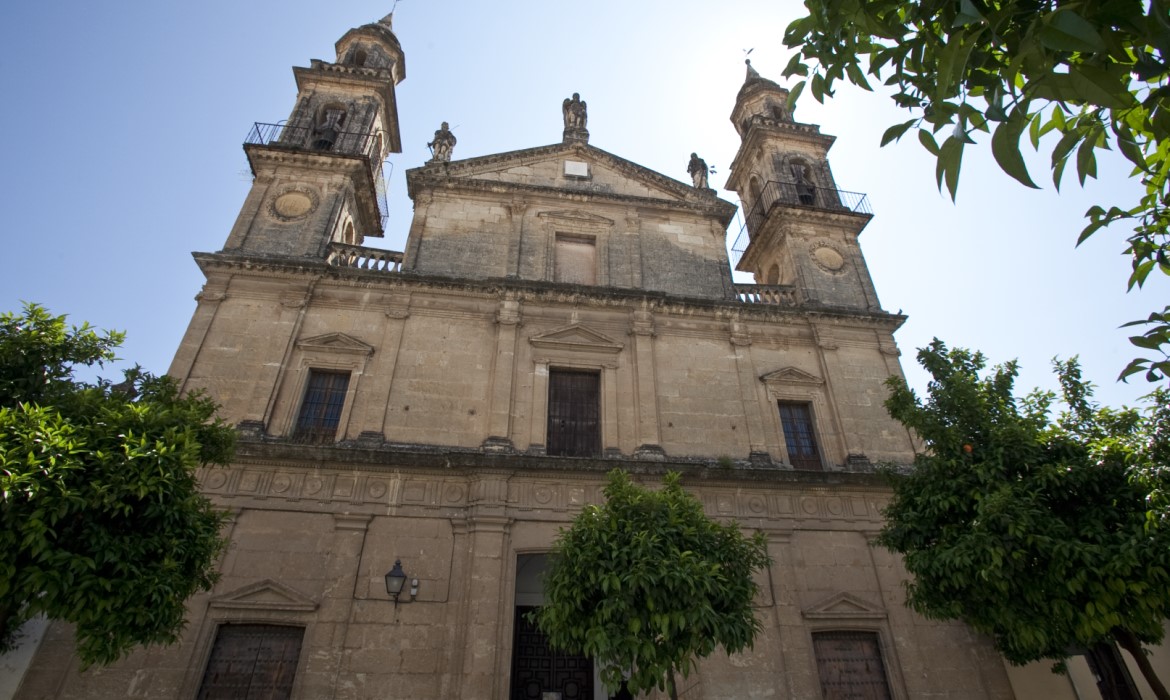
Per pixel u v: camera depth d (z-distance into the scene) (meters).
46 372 10.75
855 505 17.61
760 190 27.98
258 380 17.17
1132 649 11.78
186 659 13.15
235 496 15.19
